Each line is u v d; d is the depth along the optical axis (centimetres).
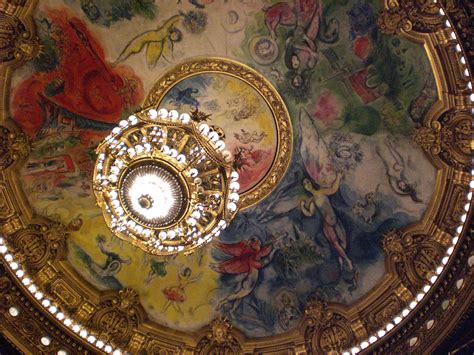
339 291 1488
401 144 1430
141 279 1523
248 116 1549
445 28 1251
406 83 1385
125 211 1246
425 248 1387
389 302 1414
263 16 1440
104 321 1441
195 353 1482
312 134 1539
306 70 1490
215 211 1250
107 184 1227
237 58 1495
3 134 1359
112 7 1393
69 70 1405
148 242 1263
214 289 1554
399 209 1447
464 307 1257
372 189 1490
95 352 1392
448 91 1305
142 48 1454
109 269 1495
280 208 1580
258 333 1508
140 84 1484
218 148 1222
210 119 1540
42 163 1421
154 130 1209
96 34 1408
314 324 1478
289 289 1534
